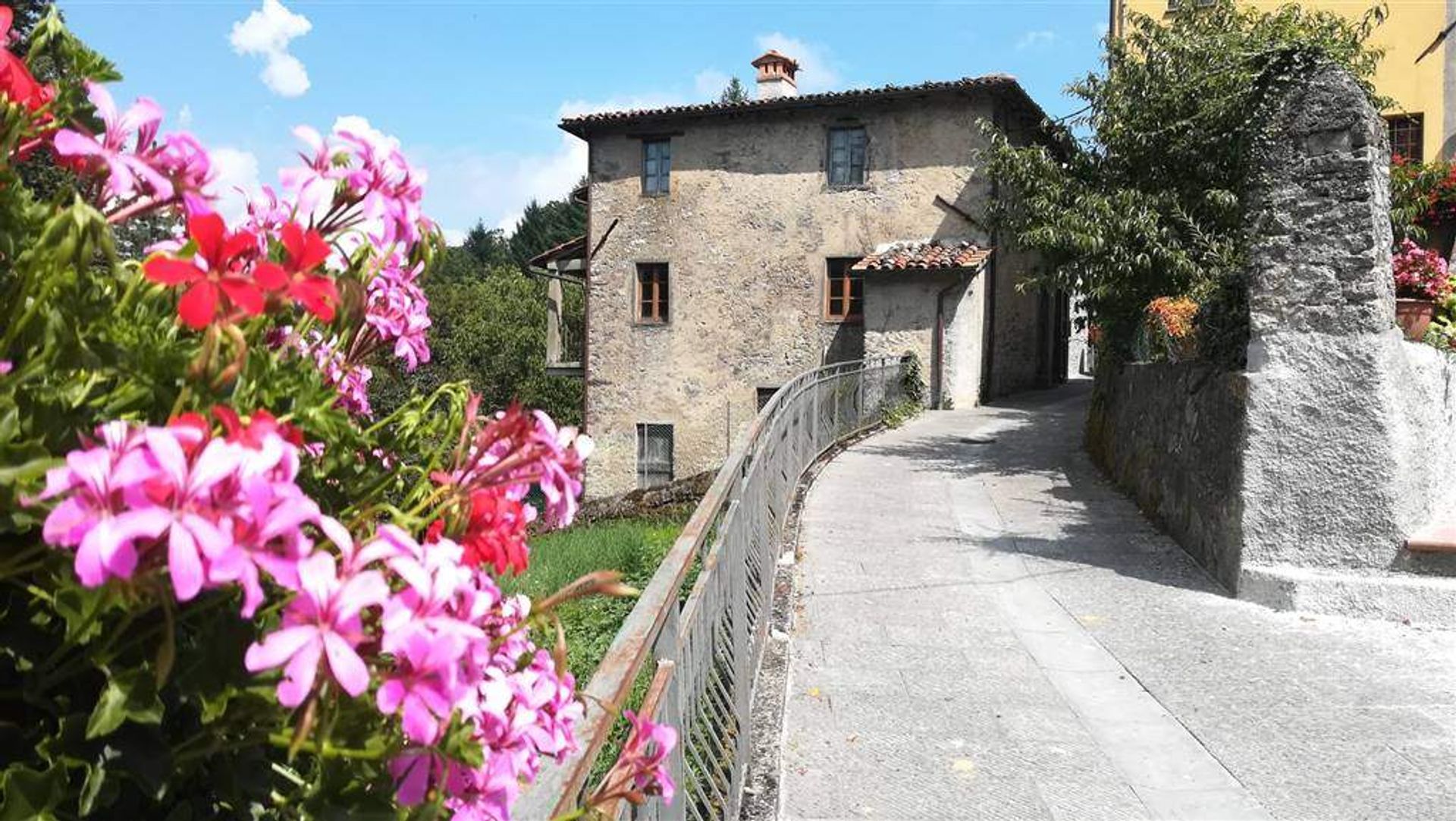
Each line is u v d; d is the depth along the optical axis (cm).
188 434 88
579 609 663
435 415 153
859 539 814
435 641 96
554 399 4072
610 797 160
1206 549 723
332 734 106
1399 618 607
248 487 87
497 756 120
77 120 116
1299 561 643
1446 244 1145
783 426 791
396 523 127
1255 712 484
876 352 1898
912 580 704
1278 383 649
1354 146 636
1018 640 586
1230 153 1074
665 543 916
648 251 2192
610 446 2227
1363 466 626
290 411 131
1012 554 773
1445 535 619
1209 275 1067
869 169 2041
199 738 103
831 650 568
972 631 602
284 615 92
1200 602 653
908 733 461
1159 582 700
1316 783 415
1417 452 646
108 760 97
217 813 113
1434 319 837
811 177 2080
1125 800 401
